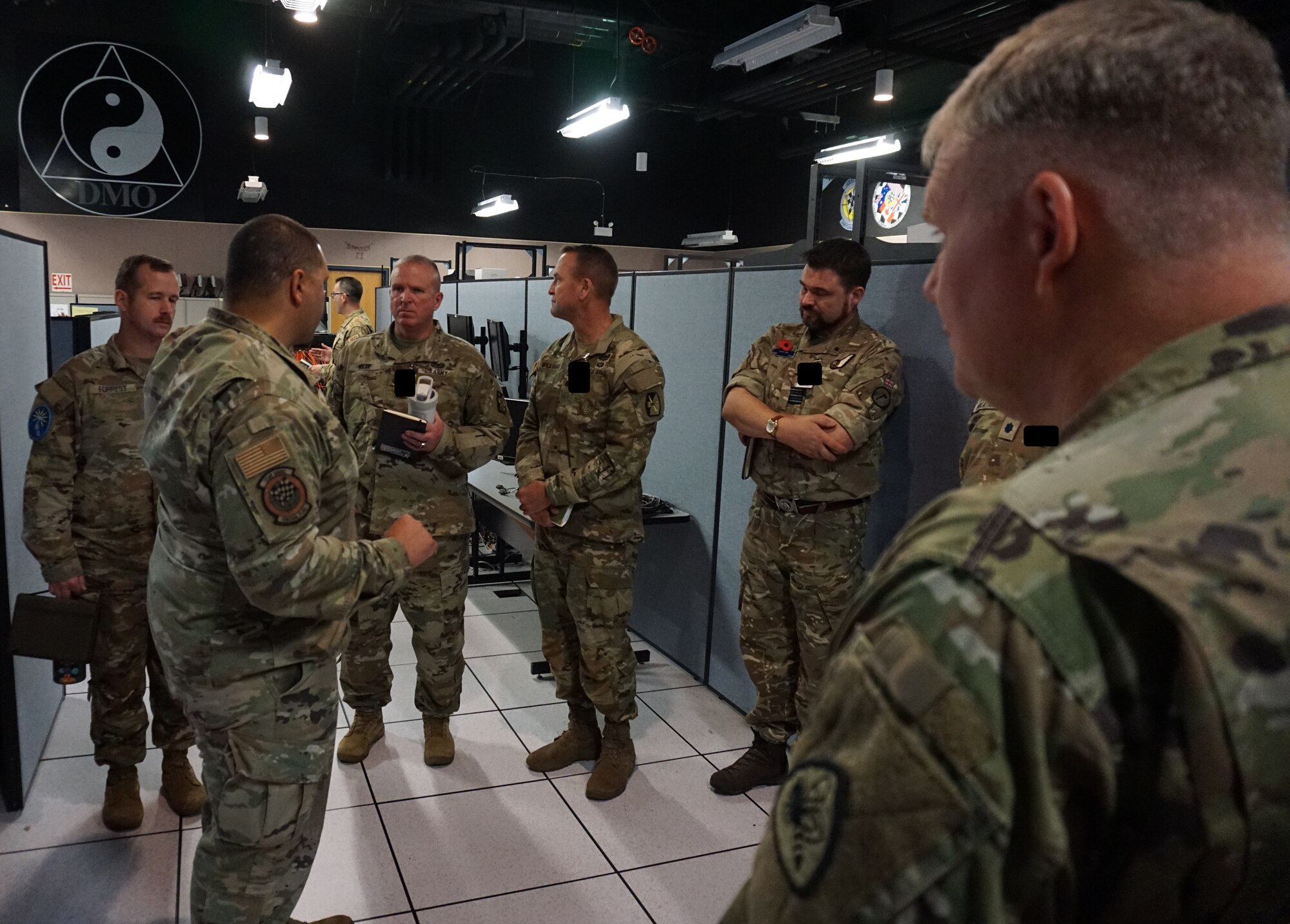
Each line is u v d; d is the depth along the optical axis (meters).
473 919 1.96
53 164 10.12
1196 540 0.34
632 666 2.55
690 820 2.38
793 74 9.08
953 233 0.49
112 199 10.45
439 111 12.34
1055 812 0.34
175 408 1.37
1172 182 0.40
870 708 0.37
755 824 2.37
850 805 0.36
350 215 12.04
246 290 1.50
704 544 3.30
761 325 2.92
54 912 1.94
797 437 2.20
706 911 2.01
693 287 3.29
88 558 2.21
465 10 8.50
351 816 2.35
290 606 1.36
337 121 11.78
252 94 7.74
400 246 12.37
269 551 1.32
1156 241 0.40
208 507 1.38
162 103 10.55
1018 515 0.38
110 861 2.13
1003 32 7.24
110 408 2.21
